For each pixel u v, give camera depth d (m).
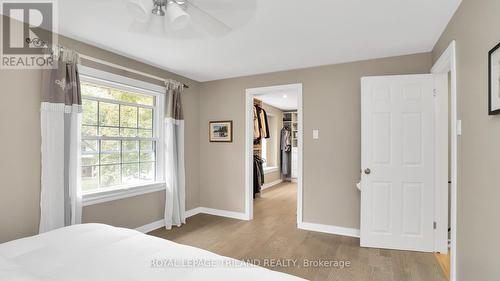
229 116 4.07
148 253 1.30
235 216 4.02
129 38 2.53
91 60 2.67
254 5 1.92
